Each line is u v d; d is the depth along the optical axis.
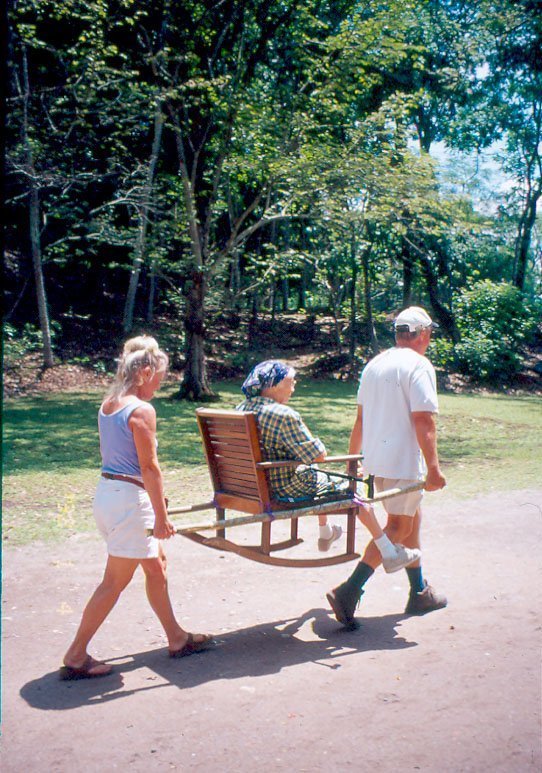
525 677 3.64
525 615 4.63
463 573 5.69
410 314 4.79
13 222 26.70
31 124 19.28
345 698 3.44
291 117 18.59
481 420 16.50
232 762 2.86
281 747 2.98
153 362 3.96
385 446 4.61
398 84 26.23
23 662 3.96
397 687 3.56
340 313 33.41
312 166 18.02
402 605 4.98
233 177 21.81
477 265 34.44
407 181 18.08
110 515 3.77
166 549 6.39
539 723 3.16
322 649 4.12
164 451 11.41
